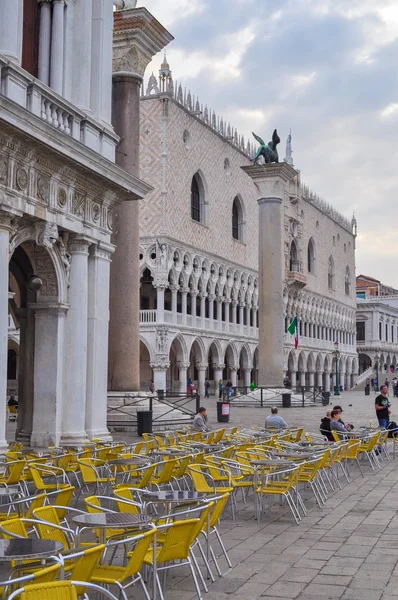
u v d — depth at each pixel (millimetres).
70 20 21578
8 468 14609
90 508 9359
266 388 46406
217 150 70562
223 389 61531
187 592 8898
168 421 29594
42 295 20312
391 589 8891
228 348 74188
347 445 17219
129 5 30203
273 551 10836
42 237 18891
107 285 22516
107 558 10391
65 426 20422
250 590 8906
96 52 22531
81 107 21641
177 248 62062
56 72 20734
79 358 20719
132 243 28750
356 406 54594
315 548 11008
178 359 63375
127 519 8250
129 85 29156
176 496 9805
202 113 68062
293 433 23031
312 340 98688
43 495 9578
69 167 19453
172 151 61250
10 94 17484
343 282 114375
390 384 109500
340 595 8672
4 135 16531
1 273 17031
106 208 22297
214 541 11531
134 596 8797
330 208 107375
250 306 78312
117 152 28844
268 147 43031
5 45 17453
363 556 10500
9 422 37062
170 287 61906
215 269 69875
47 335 20297
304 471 15531
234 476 14148
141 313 60250
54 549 6742
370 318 128250
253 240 79375
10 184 17219
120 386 28578
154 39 29719
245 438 20625
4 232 17172
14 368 63875
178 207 62375
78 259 20891
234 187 74625
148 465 14094
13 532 7789
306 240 95688
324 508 14305
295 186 90250
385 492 16234
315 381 102062
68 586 5637
